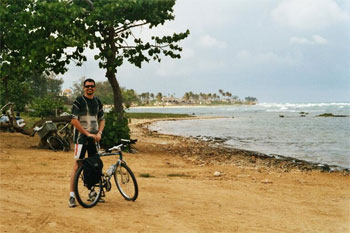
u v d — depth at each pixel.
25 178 8.08
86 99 5.91
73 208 5.77
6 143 14.42
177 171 10.88
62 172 9.24
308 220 5.97
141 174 9.79
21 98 34.56
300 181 10.08
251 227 5.38
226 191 8.08
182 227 5.13
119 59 15.27
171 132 30.70
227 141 22.98
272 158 15.34
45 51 13.84
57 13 13.71
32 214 5.24
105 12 14.16
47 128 13.18
